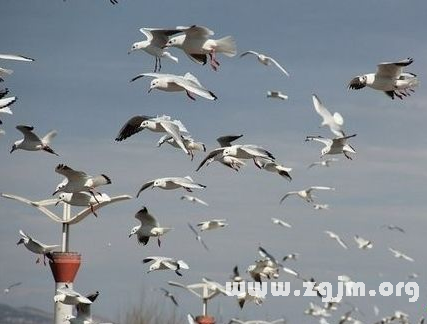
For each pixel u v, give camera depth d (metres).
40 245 39.44
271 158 36.03
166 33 34.81
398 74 33.97
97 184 36.66
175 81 33.38
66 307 48.72
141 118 35.62
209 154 36.28
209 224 43.38
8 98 34.47
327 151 37.97
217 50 33.78
